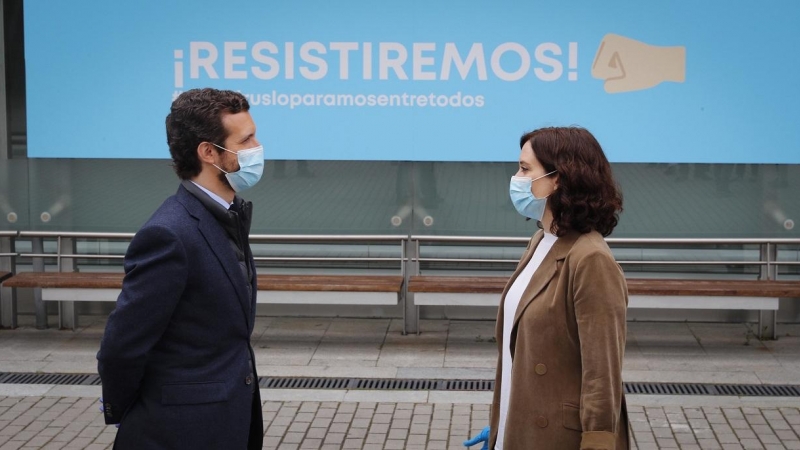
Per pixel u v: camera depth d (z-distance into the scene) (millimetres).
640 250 7484
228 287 2762
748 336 7297
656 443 5117
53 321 7754
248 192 7457
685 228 7352
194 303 2723
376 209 7410
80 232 7496
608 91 6996
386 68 7039
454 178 7344
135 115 7211
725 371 6426
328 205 7438
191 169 2830
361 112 7094
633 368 6500
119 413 2766
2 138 7516
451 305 7199
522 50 6984
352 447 5074
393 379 6250
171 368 2730
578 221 2723
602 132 7035
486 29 6973
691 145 7023
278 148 7152
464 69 7016
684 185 7305
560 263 2736
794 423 5391
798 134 6961
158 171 7500
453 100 7047
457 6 6957
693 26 6914
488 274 7586
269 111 7129
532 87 7008
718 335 7328
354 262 7621
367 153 7121
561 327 2697
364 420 5488
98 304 7898
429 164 7344
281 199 7449
